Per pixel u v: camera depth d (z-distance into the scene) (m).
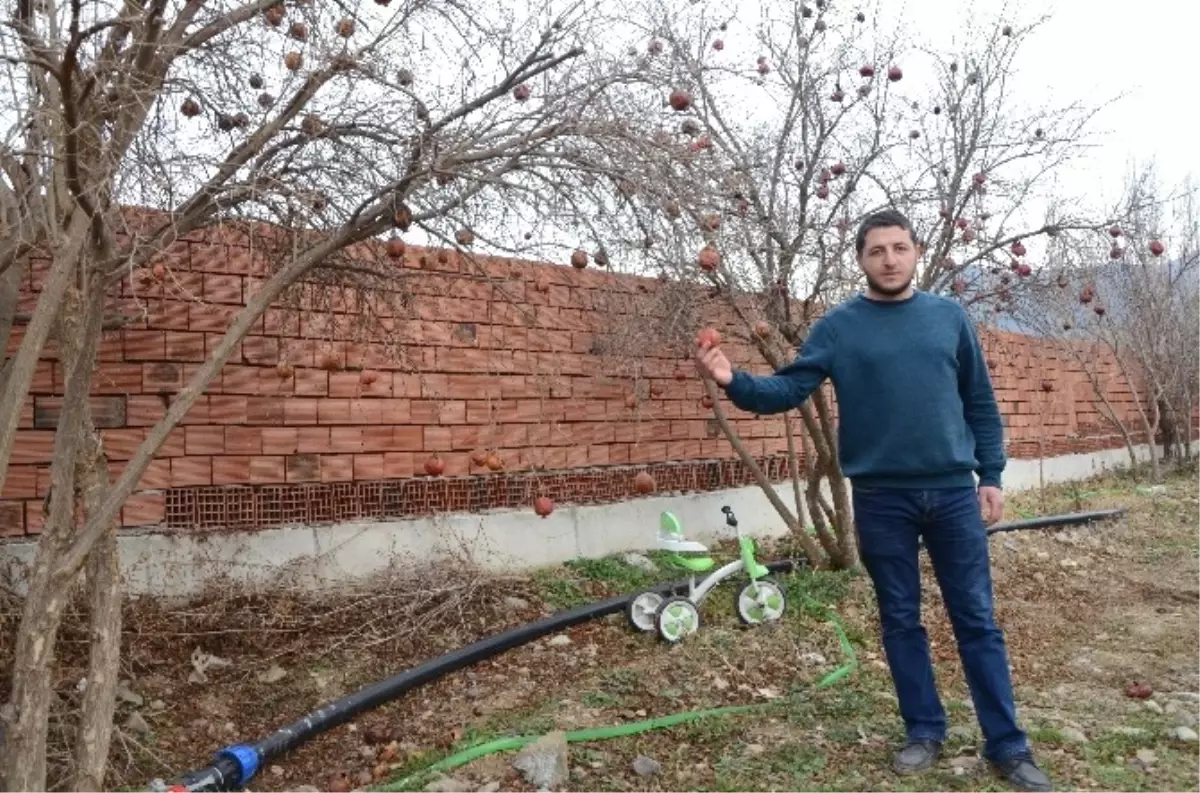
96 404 4.85
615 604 5.73
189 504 5.16
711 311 5.94
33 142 2.79
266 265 4.54
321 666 4.81
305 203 3.04
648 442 7.27
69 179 2.59
